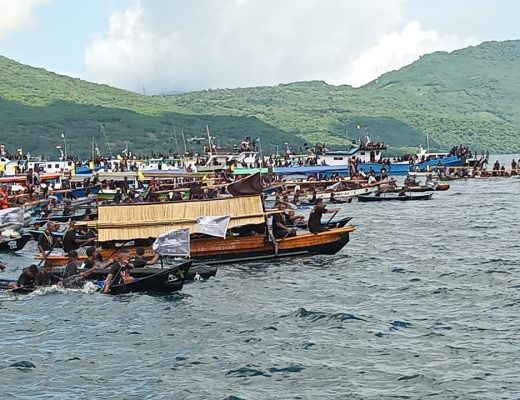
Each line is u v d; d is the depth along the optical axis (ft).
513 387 71.92
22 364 82.53
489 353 82.17
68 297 115.65
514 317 97.71
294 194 281.74
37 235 179.42
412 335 90.68
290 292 118.52
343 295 115.34
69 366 81.92
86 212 225.56
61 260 137.90
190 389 73.72
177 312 105.29
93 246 143.02
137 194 305.32
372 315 101.30
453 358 81.00
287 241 147.43
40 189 303.07
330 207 275.59
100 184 321.73
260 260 146.72
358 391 72.28
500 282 121.80
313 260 147.33
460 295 112.37
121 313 105.19
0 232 172.45
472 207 264.93
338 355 83.56
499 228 199.72
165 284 117.29
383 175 364.38
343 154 449.06
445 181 424.46
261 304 110.11
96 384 76.02
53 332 96.17
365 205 283.18
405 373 76.79
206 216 143.54
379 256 152.87
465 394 70.54
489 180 430.20
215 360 82.69
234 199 147.43
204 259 144.36
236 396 71.41
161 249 121.08
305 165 423.64
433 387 72.64
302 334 92.73
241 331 94.84
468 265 138.92
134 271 118.62
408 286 120.98
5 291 119.65
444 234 189.16
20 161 413.80
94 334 94.79
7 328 98.53
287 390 73.15
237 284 124.77
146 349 87.86
